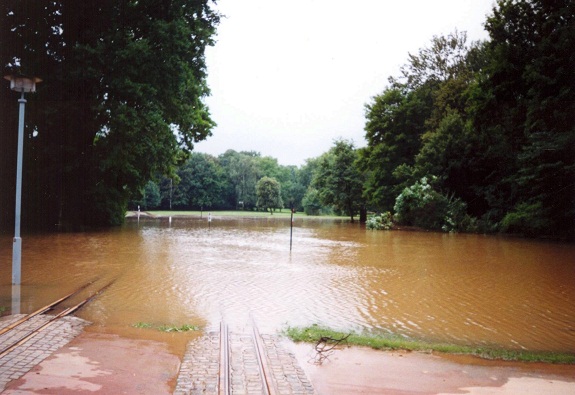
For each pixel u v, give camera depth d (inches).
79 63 1051.3
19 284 444.8
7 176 1189.7
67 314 331.6
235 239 1064.2
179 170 3973.9
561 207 1118.4
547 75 1076.5
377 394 199.9
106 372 216.5
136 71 1055.6
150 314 342.6
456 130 1567.4
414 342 285.6
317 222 2285.9
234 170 4215.1
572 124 1056.8
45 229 1191.6
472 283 513.7
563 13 1088.2
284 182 4916.3
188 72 1151.0
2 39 1055.0
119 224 1508.4
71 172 1223.5
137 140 1104.8
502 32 1261.1
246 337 280.8
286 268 600.1
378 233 1348.4
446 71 2059.5
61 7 1112.8
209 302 387.9
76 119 1130.0
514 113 1229.7
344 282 505.0
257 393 194.1
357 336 290.2
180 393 192.5
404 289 471.5
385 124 1935.3
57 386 197.5
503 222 1306.6
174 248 819.4
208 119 1617.9
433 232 1390.3
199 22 1171.9
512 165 1422.2
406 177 1750.7
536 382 218.7
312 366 233.8
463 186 1534.2
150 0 1125.1
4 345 248.2
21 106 434.0
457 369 235.0
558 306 404.2
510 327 334.6
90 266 578.6
